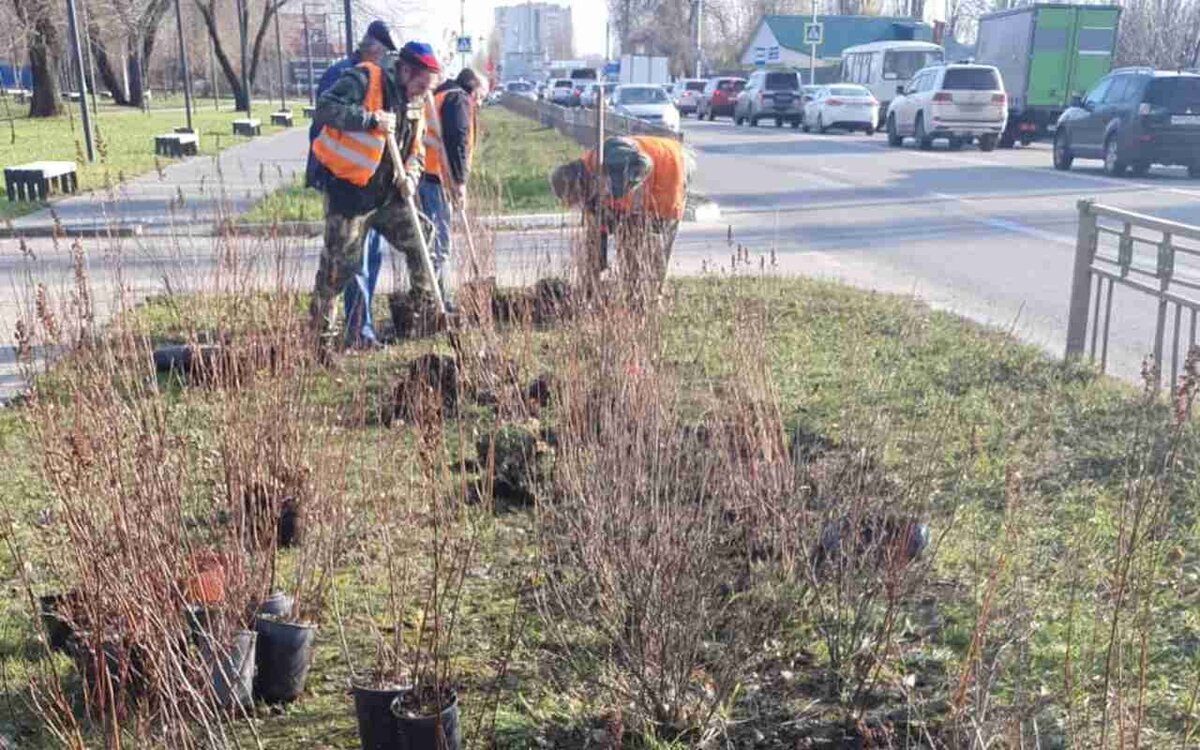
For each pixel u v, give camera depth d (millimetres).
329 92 7090
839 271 11750
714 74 80688
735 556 4309
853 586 3904
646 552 3566
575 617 3939
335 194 7121
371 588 4211
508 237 12734
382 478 4797
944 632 3900
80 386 4488
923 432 5859
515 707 3576
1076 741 3053
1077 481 5266
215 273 6578
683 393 5863
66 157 24312
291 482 4586
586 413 4883
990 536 4578
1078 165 24453
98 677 3070
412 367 6441
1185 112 20609
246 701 3496
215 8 52531
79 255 5914
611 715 3480
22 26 36219
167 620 3154
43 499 4957
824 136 35312
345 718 3557
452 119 8656
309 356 5281
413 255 7773
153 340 7273
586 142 26094
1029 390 6820
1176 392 5297
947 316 9031
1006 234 14188
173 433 4828
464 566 3658
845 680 3680
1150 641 3686
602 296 6156
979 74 28453
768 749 3398
